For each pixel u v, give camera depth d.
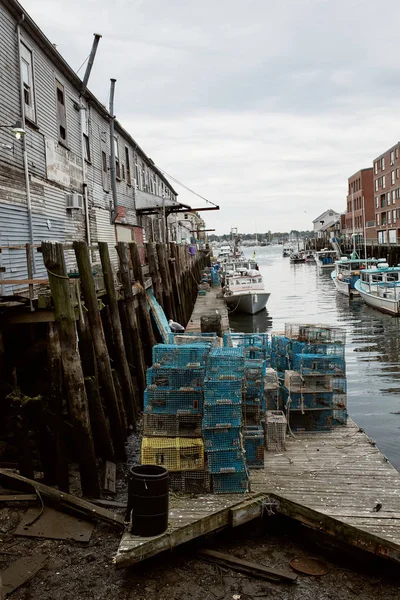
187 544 6.11
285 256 127.50
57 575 5.55
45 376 8.68
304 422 9.27
